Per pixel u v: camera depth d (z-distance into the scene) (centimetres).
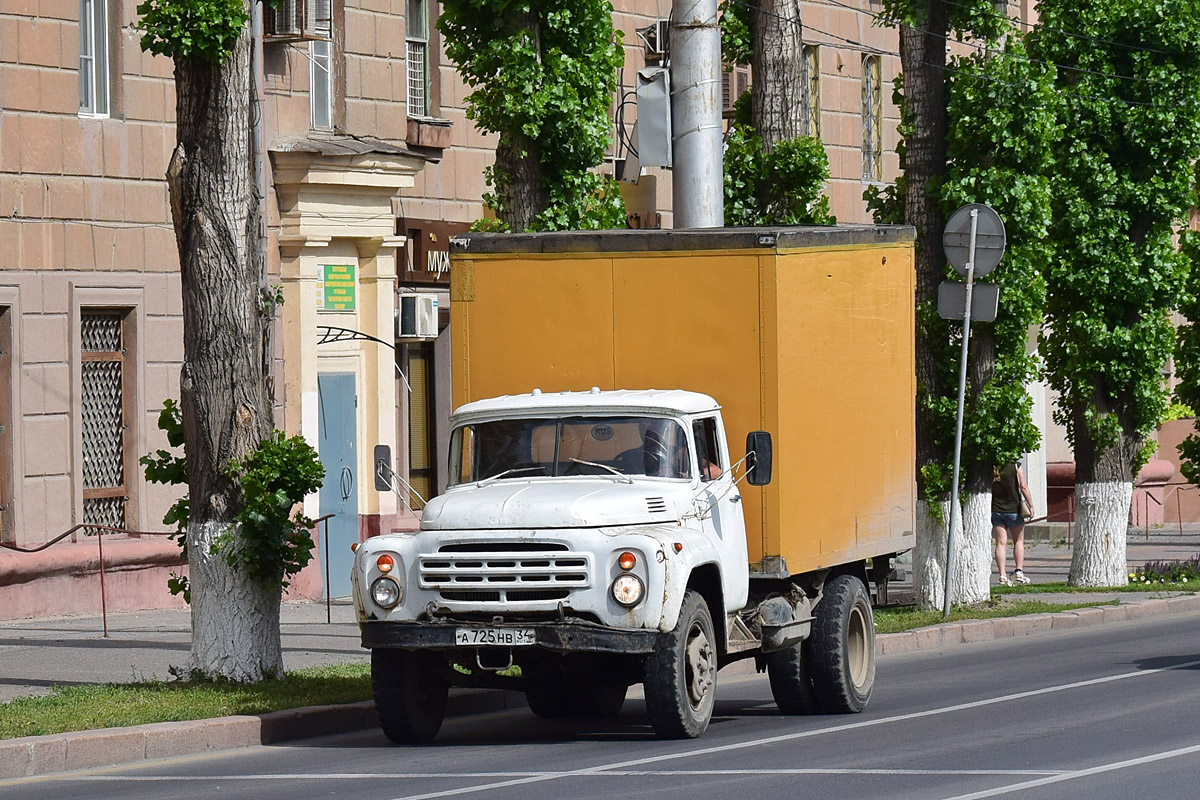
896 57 11088
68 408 6053
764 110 6372
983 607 6756
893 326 4675
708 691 3788
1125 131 7662
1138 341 7700
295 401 6825
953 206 6688
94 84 6244
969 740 3697
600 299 4097
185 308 4397
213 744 3788
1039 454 11344
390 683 3772
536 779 3259
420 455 7788
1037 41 7788
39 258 5975
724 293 4012
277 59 6781
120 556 6138
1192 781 3148
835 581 4331
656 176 8975
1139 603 6944
